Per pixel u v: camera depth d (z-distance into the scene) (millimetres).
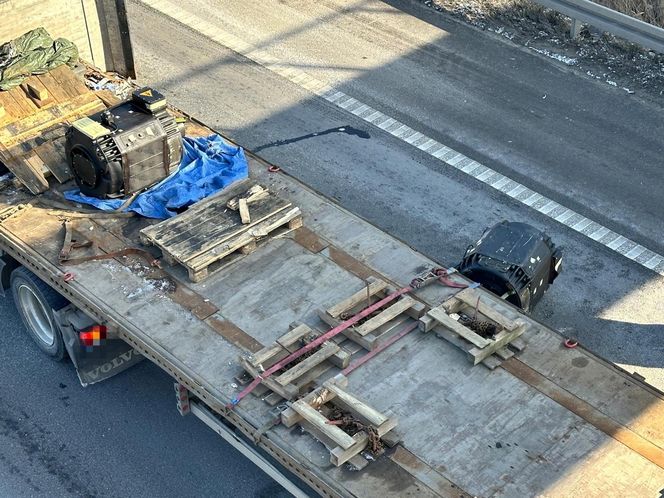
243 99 13406
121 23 11773
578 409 7043
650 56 14609
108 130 8734
